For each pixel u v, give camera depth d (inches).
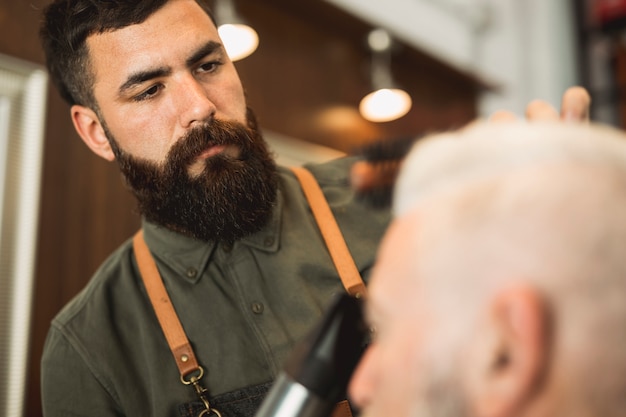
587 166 18.6
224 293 50.0
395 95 156.4
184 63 47.1
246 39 122.3
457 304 18.7
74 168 105.0
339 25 158.2
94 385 49.0
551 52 217.8
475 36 208.7
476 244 18.7
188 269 50.4
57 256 100.9
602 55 213.3
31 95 100.4
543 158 19.0
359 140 161.8
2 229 93.3
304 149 146.9
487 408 18.1
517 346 17.6
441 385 18.8
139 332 50.4
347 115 160.2
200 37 47.4
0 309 91.7
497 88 200.5
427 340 19.2
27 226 96.0
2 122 96.4
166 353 49.3
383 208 22.7
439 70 183.2
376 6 172.4
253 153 47.9
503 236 18.4
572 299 17.7
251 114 51.9
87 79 51.0
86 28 49.3
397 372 20.0
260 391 46.8
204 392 47.3
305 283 49.8
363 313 23.4
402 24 180.5
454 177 20.0
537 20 222.2
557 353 17.7
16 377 92.0
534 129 20.0
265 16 144.1
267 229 50.7
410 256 20.0
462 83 192.4
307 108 150.5
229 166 46.2
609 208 18.0
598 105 207.5
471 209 19.1
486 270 18.4
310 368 22.6
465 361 18.5
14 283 93.7
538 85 219.3
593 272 17.7
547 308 17.7
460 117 191.9
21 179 96.7
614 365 17.6
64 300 101.0
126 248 54.9
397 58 173.9
